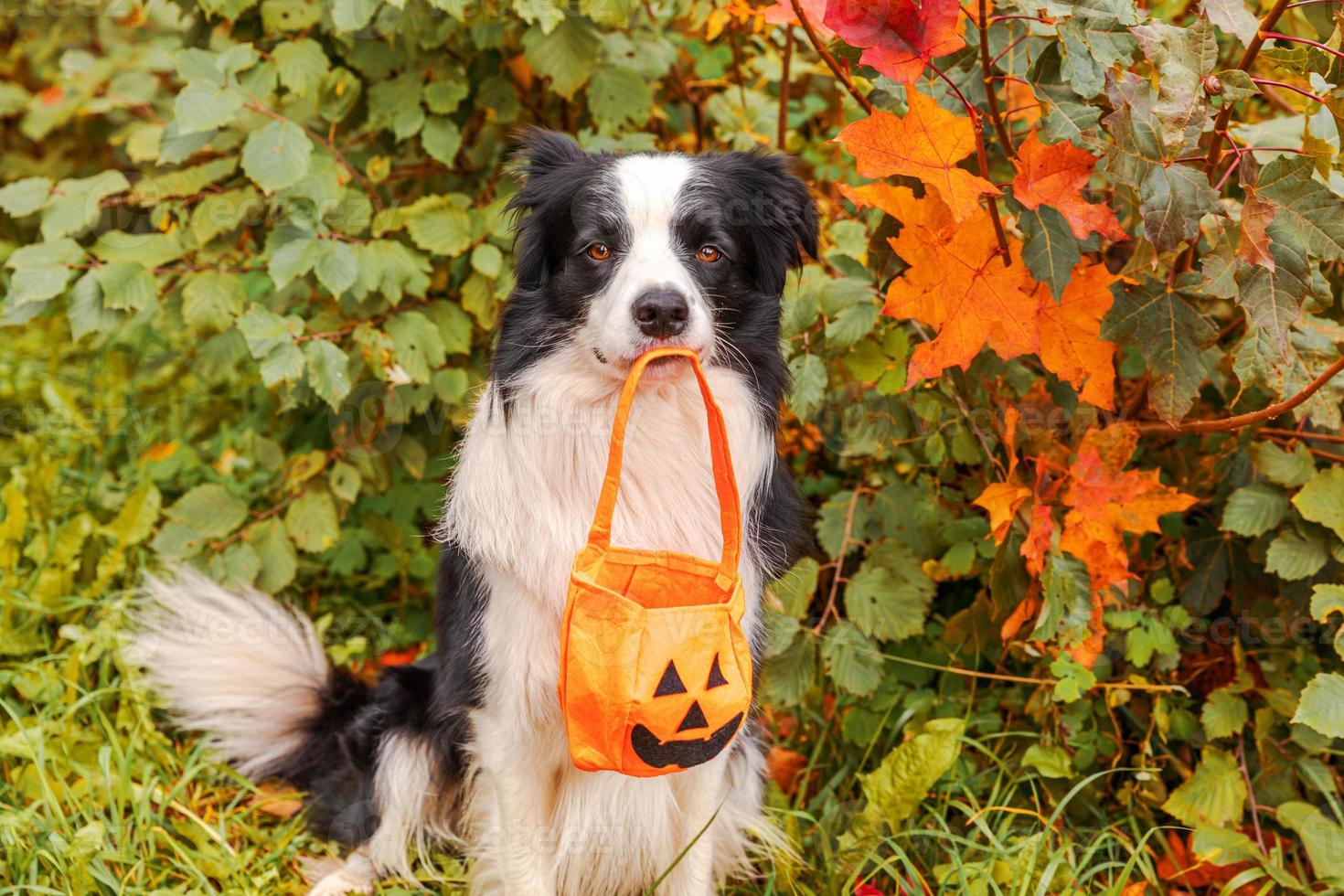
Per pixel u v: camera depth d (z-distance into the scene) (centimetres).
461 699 254
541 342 246
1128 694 291
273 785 316
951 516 312
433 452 370
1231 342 291
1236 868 273
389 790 284
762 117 361
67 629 323
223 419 438
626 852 265
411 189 361
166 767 301
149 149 366
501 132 356
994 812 288
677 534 246
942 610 330
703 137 385
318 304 354
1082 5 224
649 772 206
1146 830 287
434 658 298
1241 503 281
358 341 325
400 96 332
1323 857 258
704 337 229
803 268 291
